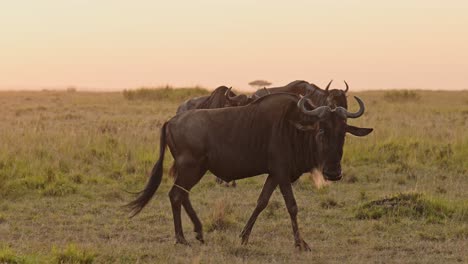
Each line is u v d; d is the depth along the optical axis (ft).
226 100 126.52
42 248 80.43
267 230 91.40
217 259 76.59
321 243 84.99
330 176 76.13
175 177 84.89
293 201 81.05
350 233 89.71
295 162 81.15
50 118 230.07
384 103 317.63
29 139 155.22
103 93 443.73
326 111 76.69
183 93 353.31
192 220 84.89
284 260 77.00
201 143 81.82
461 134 172.14
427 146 154.51
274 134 80.53
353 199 110.73
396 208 98.99
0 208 103.65
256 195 115.14
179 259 76.02
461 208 99.45
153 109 277.44
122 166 132.57
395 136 164.35
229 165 81.82
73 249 74.90
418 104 318.86
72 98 356.79
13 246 81.20
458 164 139.23
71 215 100.12
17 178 120.37
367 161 143.02
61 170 129.70
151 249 81.00
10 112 257.55
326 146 76.38
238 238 85.25
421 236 87.56
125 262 74.79
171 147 83.82
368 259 77.46
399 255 79.25
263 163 81.56
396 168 134.82
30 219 97.50
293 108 80.28
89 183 122.11
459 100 358.43
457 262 76.07
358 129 77.46
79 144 150.61
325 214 100.68
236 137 81.25
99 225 94.07
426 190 117.08
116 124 207.72
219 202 99.60
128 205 85.25
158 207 105.60
